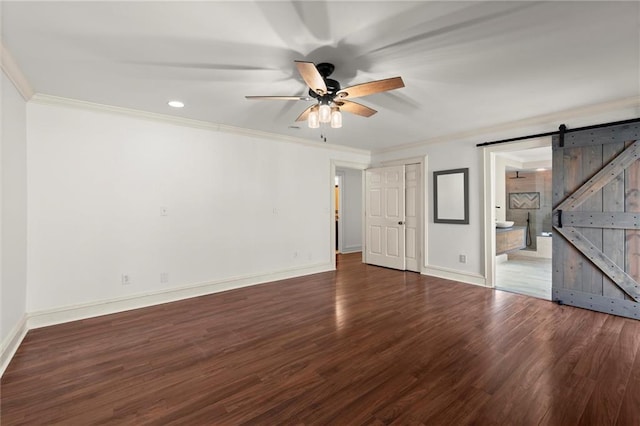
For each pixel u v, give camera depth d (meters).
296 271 5.03
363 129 4.33
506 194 7.90
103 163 3.33
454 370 2.14
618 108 3.19
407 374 2.10
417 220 5.23
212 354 2.40
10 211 2.40
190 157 3.93
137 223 3.54
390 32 1.93
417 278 4.85
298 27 1.88
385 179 5.70
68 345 2.55
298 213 5.07
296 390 1.93
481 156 4.35
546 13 1.75
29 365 2.23
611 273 3.25
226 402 1.82
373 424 1.63
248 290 4.22
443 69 2.44
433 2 1.65
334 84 2.35
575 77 2.59
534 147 3.92
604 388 1.92
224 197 4.23
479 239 4.39
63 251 3.10
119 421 1.66
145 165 3.59
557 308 3.43
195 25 1.85
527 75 2.55
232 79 2.64
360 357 2.34
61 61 2.30
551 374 2.08
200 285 4.00
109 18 1.77
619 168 3.19
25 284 2.83
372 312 3.31
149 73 2.52
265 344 2.57
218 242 4.18
